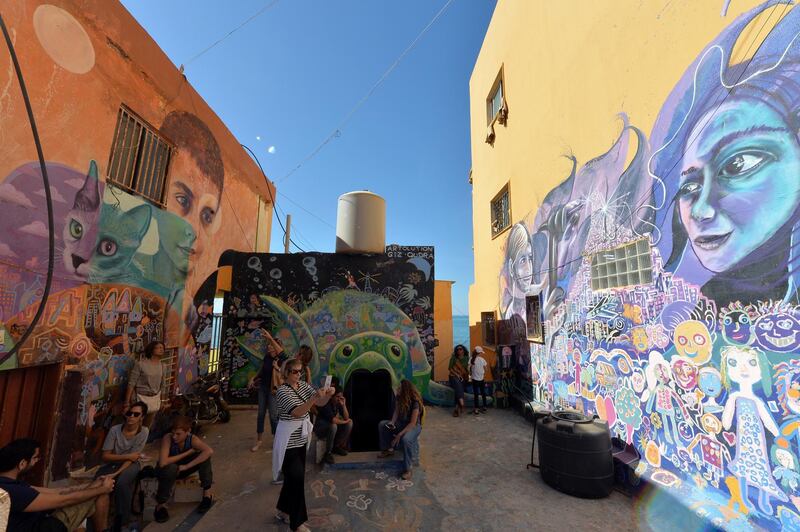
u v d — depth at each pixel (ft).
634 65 14.94
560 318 20.71
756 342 9.76
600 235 17.03
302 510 11.02
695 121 11.87
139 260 18.44
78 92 14.46
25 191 12.20
